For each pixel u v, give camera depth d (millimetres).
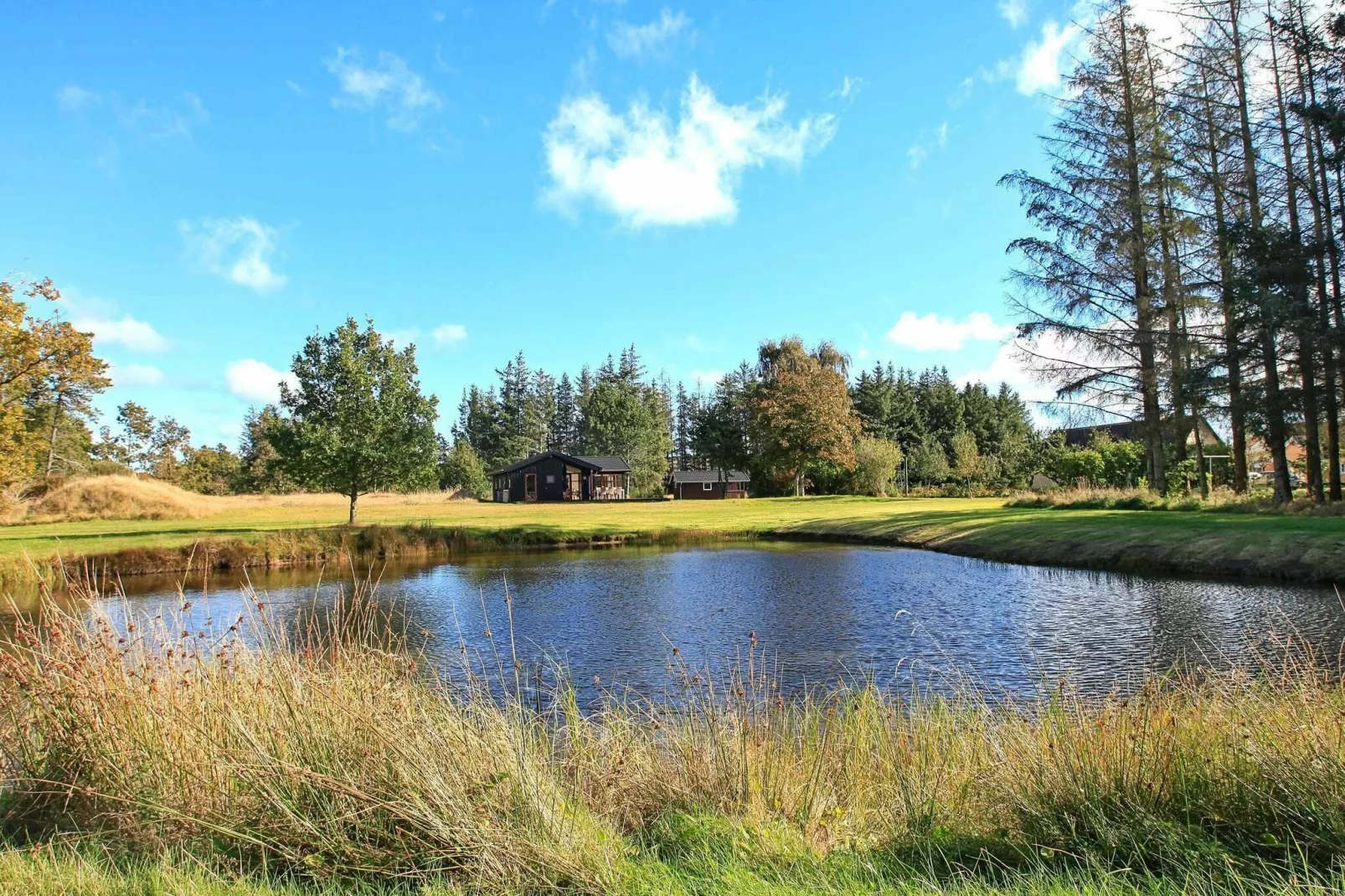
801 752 5141
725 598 15555
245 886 3105
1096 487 33125
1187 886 2908
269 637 5910
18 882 3074
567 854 3305
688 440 110062
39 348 20688
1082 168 25203
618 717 6059
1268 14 22047
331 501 58094
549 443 110875
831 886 3072
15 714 4273
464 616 14109
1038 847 3447
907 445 74688
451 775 3662
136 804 3828
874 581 17281
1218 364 21312
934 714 6262
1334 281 19969
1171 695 5699
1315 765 3586
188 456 78188
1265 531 16922
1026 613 13000
